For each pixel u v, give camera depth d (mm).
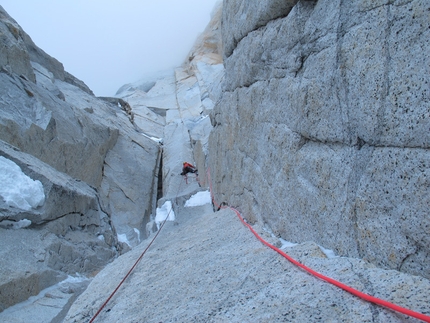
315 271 2199
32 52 18641
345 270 2070
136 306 3066
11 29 13398
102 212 10328
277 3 3525
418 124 1821
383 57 2047
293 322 1742
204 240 4484
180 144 21156
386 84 2037
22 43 13703
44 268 6008
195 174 16500
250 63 4652
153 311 2756
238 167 5715
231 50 6070
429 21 1732
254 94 4676
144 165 18297
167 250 4824
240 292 2408
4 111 9781
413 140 1873
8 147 8180
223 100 6945
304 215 3137
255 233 3762
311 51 2955
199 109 29453
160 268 4027
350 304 1725
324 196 2766
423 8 1760
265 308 1999
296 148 3277
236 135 5809
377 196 2139
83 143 13469
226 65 6660
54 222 7355
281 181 3662
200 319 2197
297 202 3268
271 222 3992
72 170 12688
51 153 11266
